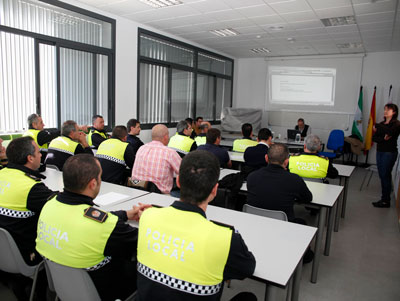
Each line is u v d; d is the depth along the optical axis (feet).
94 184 4.41
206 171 3.50
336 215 11.52
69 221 4.11
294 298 5.97
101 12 16.63
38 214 5.79
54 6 14.60
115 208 6.70
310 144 9.96
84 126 15.76
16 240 5.65
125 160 10.28
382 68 25.27
